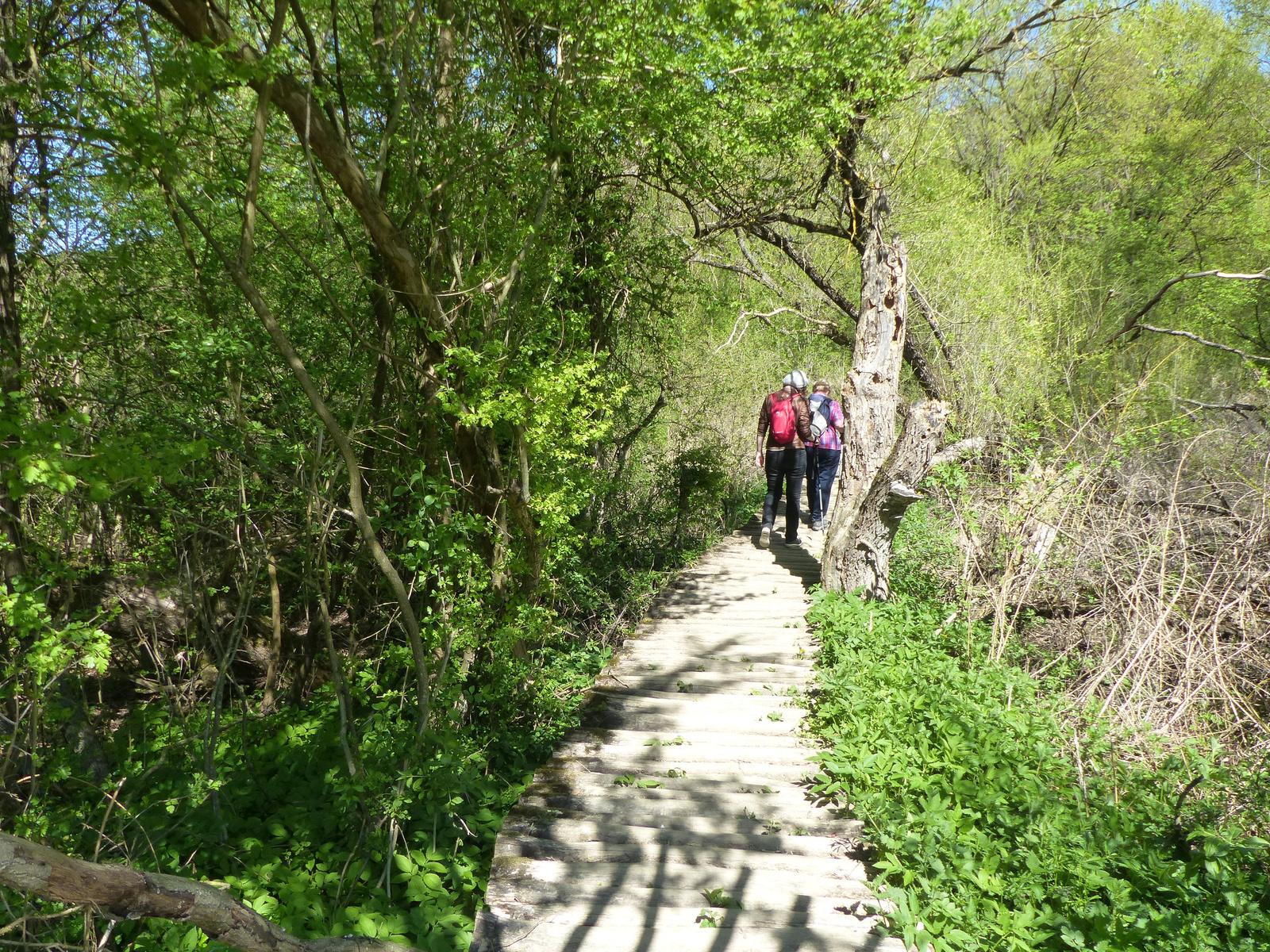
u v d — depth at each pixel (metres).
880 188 9.88
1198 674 5.82
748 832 4.48
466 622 5.47
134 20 4.92
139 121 3.82
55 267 5.51
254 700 7.43
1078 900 3.59
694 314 11.84
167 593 6.93
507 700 6.01
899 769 4.57
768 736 5.62
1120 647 6.35
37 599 4.13
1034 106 16.58
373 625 7.56
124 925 3.96
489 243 6.14
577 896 3.95
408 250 5.11
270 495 6.04
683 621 8.12
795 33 6.36
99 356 5.60
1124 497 7.36
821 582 8.67
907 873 3.75
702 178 7.98
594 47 6.08
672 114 6.52
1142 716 5.57
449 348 5.20
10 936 3.07
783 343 15.52
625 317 9.26
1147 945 3.35
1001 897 3.72
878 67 7.02
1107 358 13.91
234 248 5.61
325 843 5.11
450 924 4.14
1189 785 4.42
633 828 4.51
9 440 3.33
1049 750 4.85
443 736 4.80
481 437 5.97
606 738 5.61
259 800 5.60
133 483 3.71
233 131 5.55
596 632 8.12
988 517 7.73
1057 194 16.14
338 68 5.27
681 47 6.16
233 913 1.91
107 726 6.22
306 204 6.15
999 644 6.56
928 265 12.65
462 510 6.17
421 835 4.93
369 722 5.35
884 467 7.67
